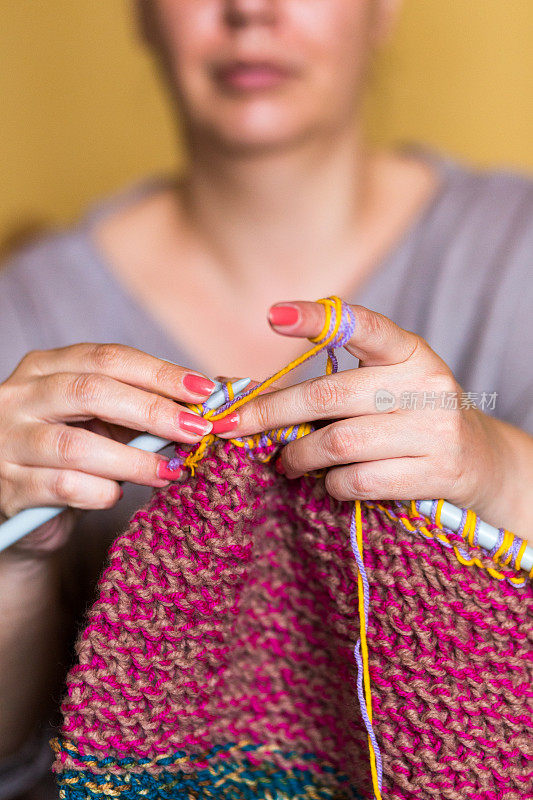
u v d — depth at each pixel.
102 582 0.55
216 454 0.54
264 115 0.90
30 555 0.66
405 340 0.49
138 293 1.06
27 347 1.04
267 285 1.04
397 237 1.04
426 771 0.54
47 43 1.62
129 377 0.55
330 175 0.99
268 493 0.60
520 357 0.92
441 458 0.50
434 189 1.08
